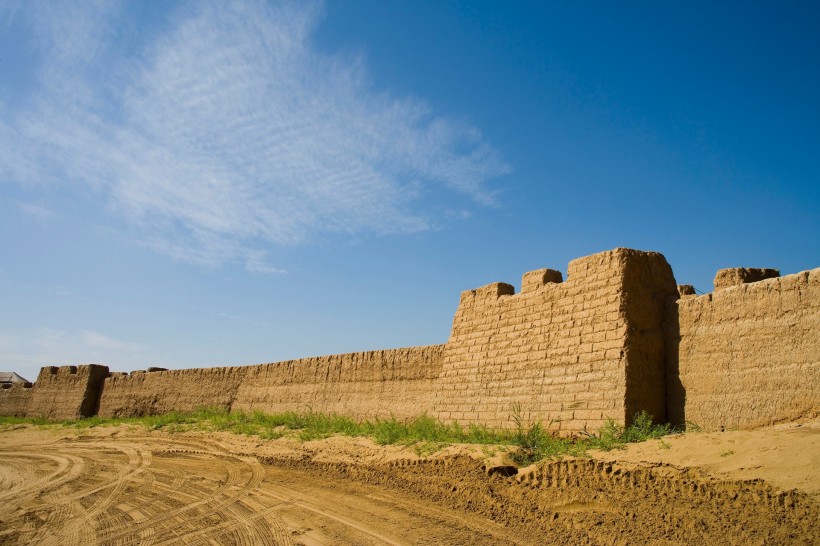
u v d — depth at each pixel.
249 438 22.31
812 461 8.43
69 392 43.22
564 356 15.62
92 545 10.59
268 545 9.94
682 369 13.83
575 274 16.03
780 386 11.70
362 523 10.84
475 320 19.70
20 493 15.66
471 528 10.10
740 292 12.95
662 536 8.54
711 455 9.65
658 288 15.05
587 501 10.16
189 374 36.38
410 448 15.47
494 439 15.10
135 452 22.20
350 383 25.86
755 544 7.73
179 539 10.64
